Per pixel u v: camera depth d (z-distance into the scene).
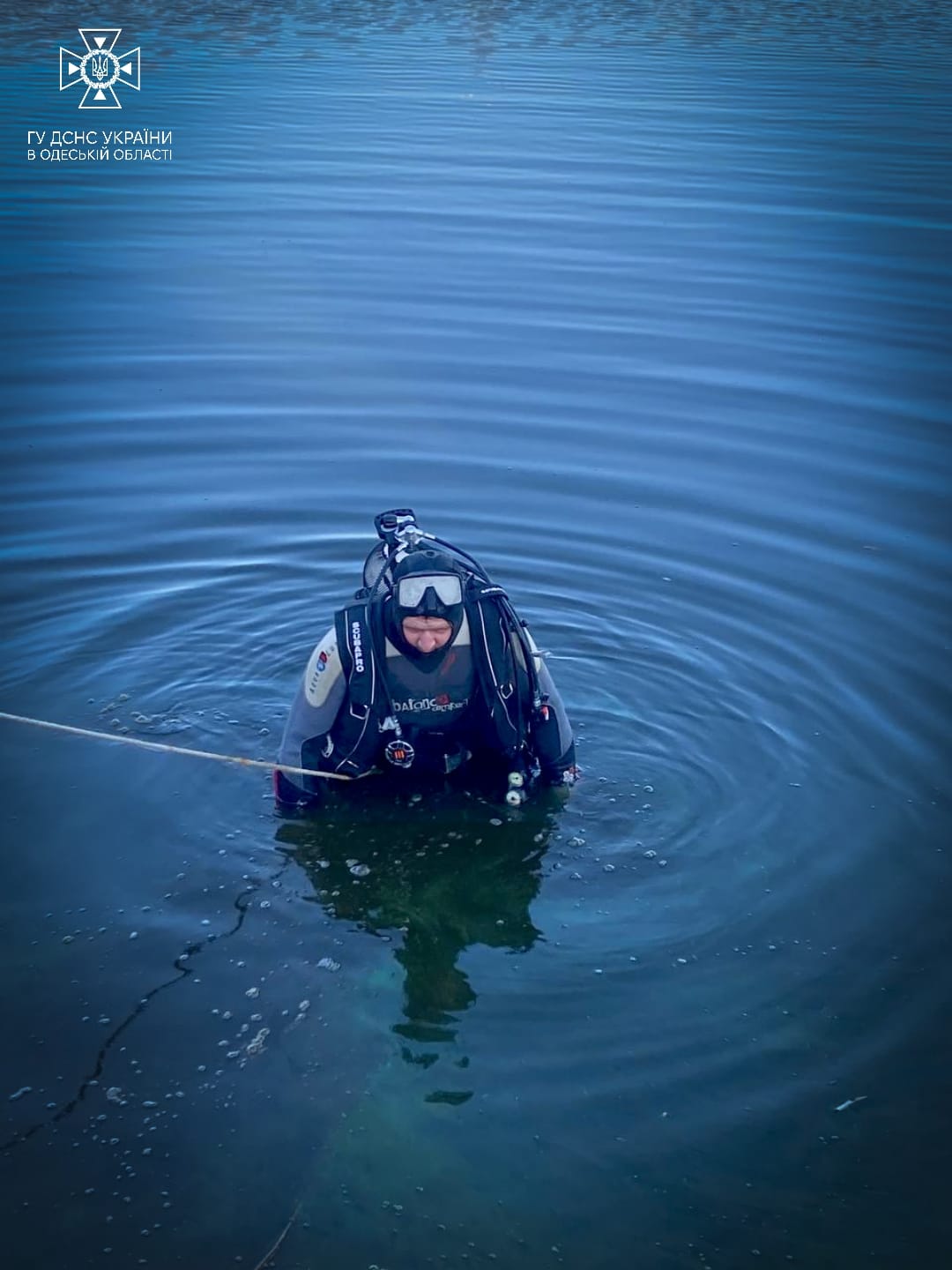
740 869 4.01
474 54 17.61
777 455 7.03
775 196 11.70
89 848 4.04
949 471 6.85
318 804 4.29
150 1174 2.94
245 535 6.14
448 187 11.78
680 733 4.70
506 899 3.87
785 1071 3.24
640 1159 2.99
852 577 5.78
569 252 10.28
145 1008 3.41
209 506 6.41
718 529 6.23
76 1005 3.41
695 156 12.84
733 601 5.58
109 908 3.78
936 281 9.69
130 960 3.57
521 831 4.18
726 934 3.73
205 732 4.67
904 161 12.77
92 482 6.63
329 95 15.04
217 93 15.00
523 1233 2.81
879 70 17.16
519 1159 2.99
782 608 5.52
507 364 8.23
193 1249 2.76
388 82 15.73
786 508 6.44
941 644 5.23
